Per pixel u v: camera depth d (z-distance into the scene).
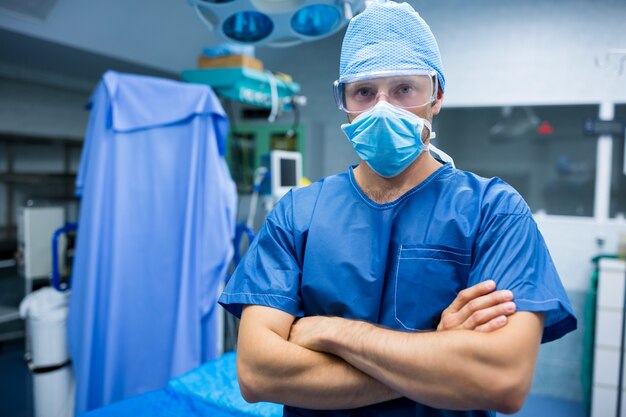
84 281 1.77
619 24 1.87
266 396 0.73
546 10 2.08
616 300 2.39
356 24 0.80
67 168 4.31
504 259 0.71
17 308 3.29
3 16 2.45
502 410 0.63
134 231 1.79
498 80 2.35
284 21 1.29
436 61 0.80
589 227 2.70
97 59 3.12
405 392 0.65
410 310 0.76
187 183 1.77
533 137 3.22
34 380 1.99
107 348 1.75
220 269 1.83
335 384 0.70
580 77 2.27
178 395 1.42
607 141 2.67
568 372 2.45
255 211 2.75
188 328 1.78
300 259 0.84
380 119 0.74
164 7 2.78
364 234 0.81
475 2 2.09
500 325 0.65
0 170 3.89
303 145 3.54
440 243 0.76
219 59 2.17
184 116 1.77
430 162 0.85
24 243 2.43
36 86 3.94
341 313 0.78
